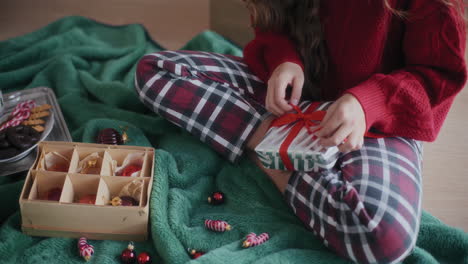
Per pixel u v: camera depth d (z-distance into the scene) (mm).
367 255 992
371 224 950
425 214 1277
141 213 1073
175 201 1189
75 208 1054
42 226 1096
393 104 1030
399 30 1091
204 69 1314
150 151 1217
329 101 1238
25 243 1104
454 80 1035
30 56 1836
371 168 1041
